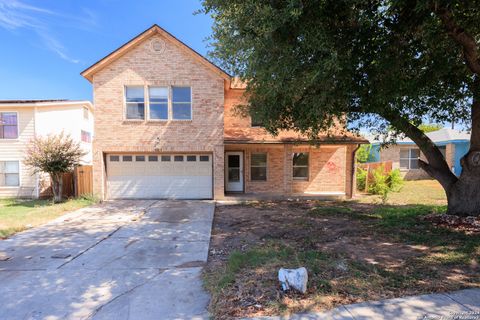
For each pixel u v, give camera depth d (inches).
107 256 199.9
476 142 275.7
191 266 179.8
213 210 383.2
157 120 473.7
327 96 214.2
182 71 473.7
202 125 477.1
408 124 291.9
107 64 468.4
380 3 179.8
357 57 195.9
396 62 197.8
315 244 217.8
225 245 226.4
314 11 172.7
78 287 149.6
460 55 229.3
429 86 239.0
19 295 140.9
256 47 196.2
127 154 485.7
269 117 297.9
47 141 476.4
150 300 134.7
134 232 268.5
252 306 122.4
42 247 221.5
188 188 490.9
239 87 524.4
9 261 189.8
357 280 145.6
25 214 361.1
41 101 573.0
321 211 364.5
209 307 125.6
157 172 488.7
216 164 477.4
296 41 187.5
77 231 272.5
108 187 485.4
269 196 488.4
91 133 742.5
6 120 557.0
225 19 249.3
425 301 124.5
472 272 157.9
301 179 554.9
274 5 176.2
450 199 295.0
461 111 304.0
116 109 470.6
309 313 116.1
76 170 512.4
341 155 553.0
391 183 573.6
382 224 279.6
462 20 182.5
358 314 114.7
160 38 470.3
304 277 132.7
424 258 181.2
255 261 175.3
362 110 261.6
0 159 551.8
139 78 470.3
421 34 196.2
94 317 120.6
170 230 275.7
